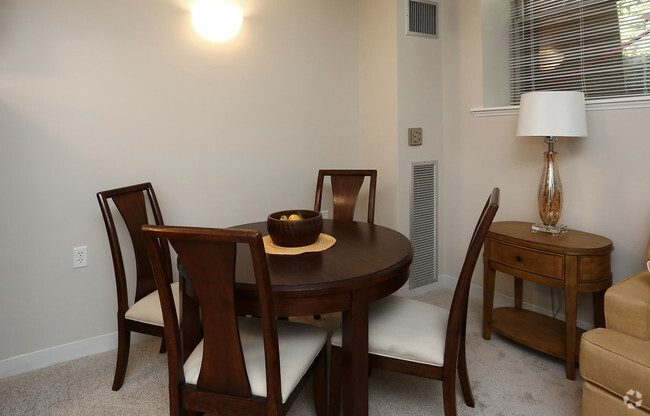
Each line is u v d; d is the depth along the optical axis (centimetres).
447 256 313
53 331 217
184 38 242
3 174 198
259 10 266
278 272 144
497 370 202
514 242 213
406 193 289
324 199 307
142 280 201
